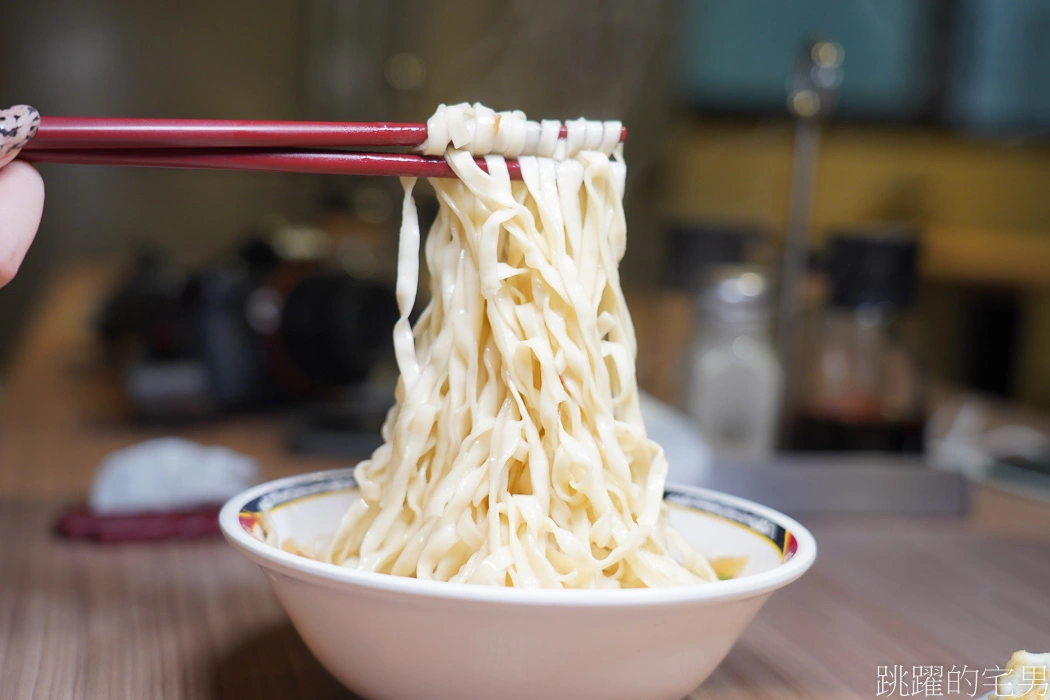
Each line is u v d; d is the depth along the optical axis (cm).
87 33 216
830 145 203
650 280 210
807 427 89
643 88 207
